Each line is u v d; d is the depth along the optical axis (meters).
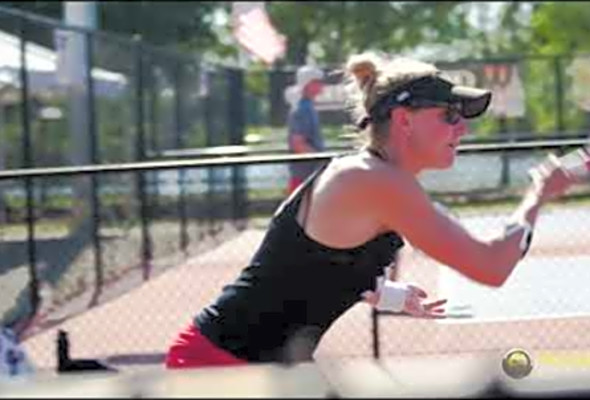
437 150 4.75
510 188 23.45
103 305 13.44
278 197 23.69
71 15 20.81
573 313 11.28
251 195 23.62
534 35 54.78
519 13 55.12
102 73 16.02
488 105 4.79
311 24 49.94
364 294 4.97
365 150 4.84
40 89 13.68
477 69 28.94
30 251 11.80
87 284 14.20
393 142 4.76
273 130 28.27
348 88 5.02
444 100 4.71
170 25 41.59
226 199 22.09
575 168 4.59
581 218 16.73
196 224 19.59
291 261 4.85
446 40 53.59
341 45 50.38
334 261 4.79
